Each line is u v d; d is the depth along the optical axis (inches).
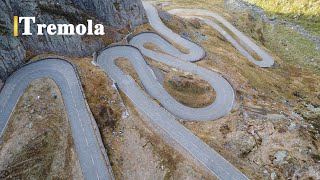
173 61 3240.7
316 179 2114.9
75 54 2849.4
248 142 2343.8
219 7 5836.6
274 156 2257.6
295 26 5600.4
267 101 3100.4
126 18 3575.3
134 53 3102.9
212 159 2146.9
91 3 3169.3
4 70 2472.9
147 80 2847.0
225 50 4045.3
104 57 2999.5
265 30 5541.3
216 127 2476.6
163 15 4188.0
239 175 2063.2
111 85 2620.6
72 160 2086.6
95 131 2229.3
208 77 3075.8
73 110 2342.5
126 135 2299.5
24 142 2126.0
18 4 2598.4
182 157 2140.7
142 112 2458.2
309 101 3592.5
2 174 1995.6
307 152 2293.3
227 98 2849.4
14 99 2359.7
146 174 2078.0
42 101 2361.0
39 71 2576.3
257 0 6382.9
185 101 2755.9
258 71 3823.8
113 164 2126.0
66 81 2527.1
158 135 2285.9
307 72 4461.1
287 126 2549.2
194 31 4379.9
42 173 2052.2
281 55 4916.3
